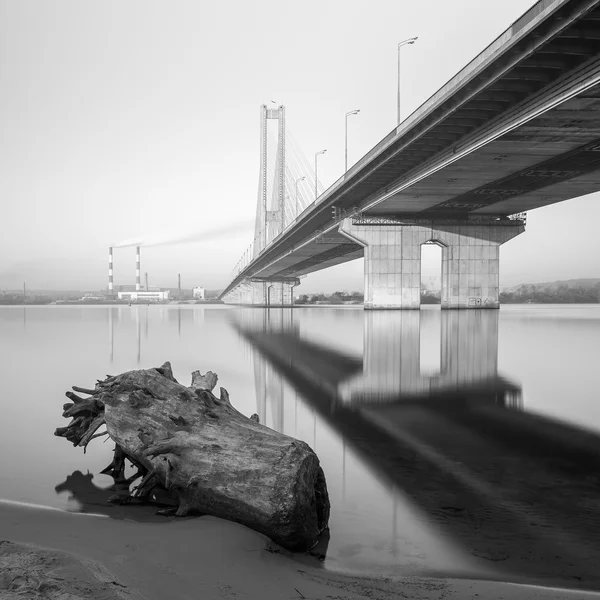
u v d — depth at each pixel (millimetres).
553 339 31953
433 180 46375
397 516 5883
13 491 6371
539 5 22109
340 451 8672
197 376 8820
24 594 3271
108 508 5801
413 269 68250
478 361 21906
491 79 26859
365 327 42438
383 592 4082
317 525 5402
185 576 4043
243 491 5227
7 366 18750
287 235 85812
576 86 24609
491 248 69938
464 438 9578
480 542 5211
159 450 5840
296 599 3818
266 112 124688
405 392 14648
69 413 8469
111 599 3328
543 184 48531
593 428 10461
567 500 6410
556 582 4379
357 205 67000
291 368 19344
